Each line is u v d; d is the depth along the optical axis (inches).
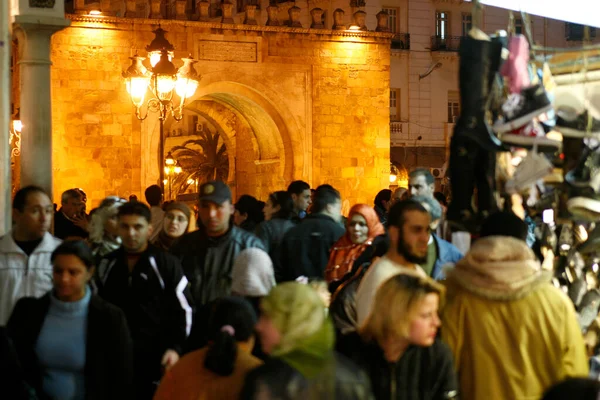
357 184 1249.4
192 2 1443.2
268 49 1216.2
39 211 293.3
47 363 244.1
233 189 1406.3
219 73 1193.4
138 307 285.0
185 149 1814.7
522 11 281.7
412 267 249.9
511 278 223.3
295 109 1228.5
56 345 243.3
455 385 207.5
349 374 168.6
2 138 385.1
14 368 229.0
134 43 1147.3
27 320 246.1
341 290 264.5
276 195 411.2
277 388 162.4
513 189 270.1
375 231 342.6
